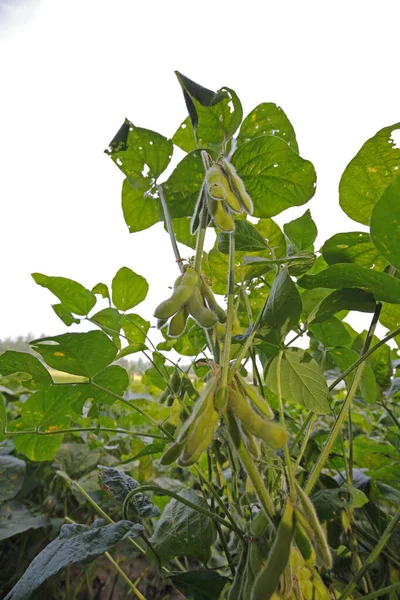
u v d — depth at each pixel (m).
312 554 0.28
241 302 0.58
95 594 0.79
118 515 0.91
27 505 0.89
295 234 0.52
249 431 0.26
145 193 0.55
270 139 0.44
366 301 0.41
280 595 0.29
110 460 0.98
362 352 0.40
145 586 0.78
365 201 0.41
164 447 0.54
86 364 0.45
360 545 0.50
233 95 0.47
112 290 0.66
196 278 0.32
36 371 0.47
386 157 0.38
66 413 0.54
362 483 0.54
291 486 0.28
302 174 0.46
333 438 0.35
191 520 0.48
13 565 0.82
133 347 0.55
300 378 0.42
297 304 0.38
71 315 0.59
